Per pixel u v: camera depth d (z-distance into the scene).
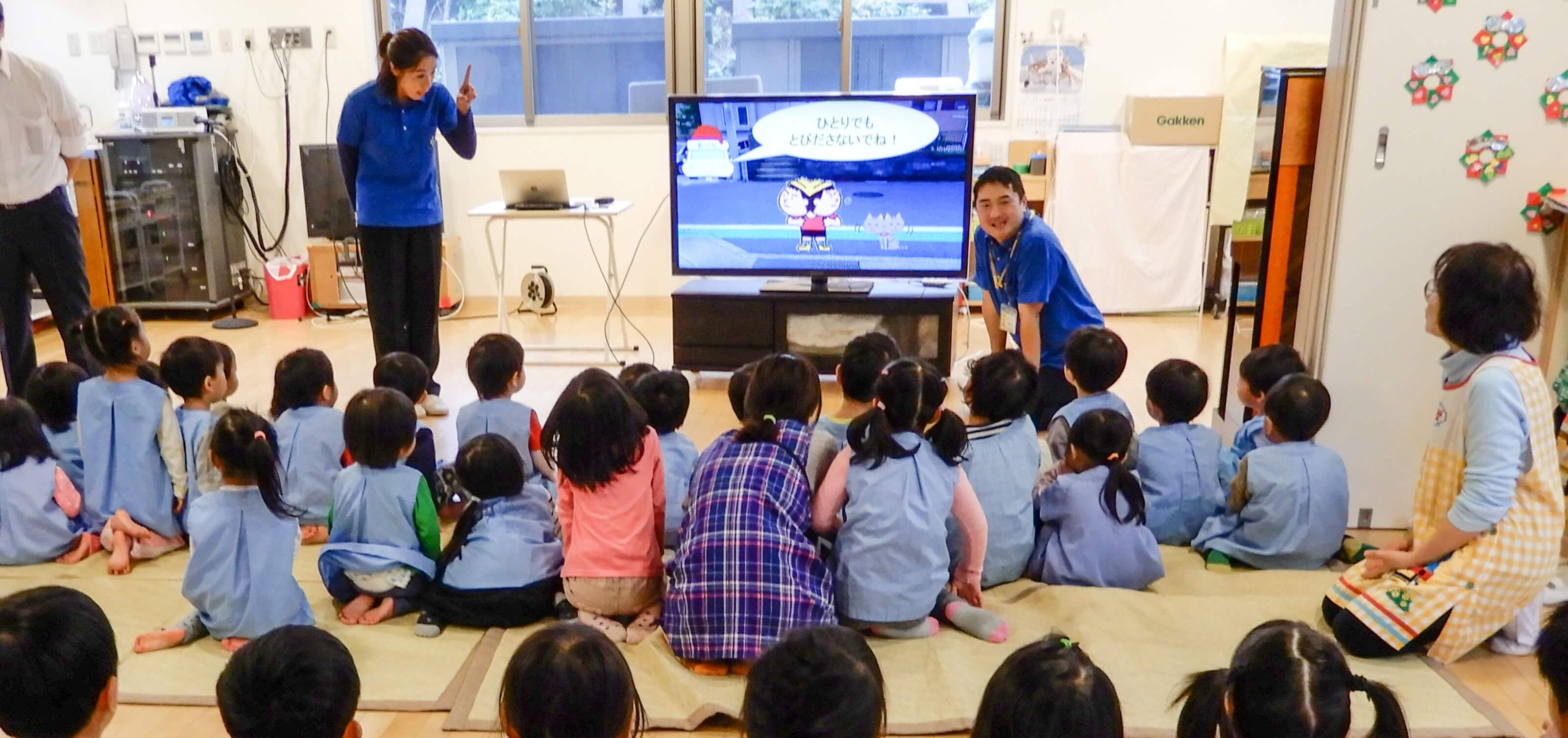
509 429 2.88
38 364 4.49
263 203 5.95
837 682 1.16
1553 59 2.59
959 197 4.37
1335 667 1.22
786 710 1.16
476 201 5.94
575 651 1.27
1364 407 2.83
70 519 2.72
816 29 5.84
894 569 2.20
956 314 4.93
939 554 2.24
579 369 4.71
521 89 6.00
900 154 4.36
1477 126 2.64
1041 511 2.61
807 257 4.53
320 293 5.76
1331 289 2.77
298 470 2.80
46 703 1.29
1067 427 2.76
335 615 2.44
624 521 2.26
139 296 5.73
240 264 5.90
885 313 4.42
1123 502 2.52
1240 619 2.32
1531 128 2.63
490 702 2.04
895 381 2.19
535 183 4.56
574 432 2.20
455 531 2.41
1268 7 5.52
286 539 2.24
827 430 2.51
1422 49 2.61
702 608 2.08
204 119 5.56
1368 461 2.86
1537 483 2.04
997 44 5.75
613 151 5.84
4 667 1.28
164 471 2.76
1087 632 2.27
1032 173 5.63
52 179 3.68
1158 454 2.77
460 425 2.92
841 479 2.24
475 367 2.93
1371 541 2.82
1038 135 5.71
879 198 4.42
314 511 2.82
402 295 4.02
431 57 3.72
